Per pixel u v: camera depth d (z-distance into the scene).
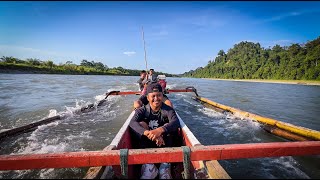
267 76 81.25
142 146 3.20
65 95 13.16
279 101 13.47
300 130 5.15
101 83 26.77
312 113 9.30
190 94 16.41
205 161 2.55
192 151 2.52
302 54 69.12
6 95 12.30
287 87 32.44
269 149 2.68
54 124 6.39
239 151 2.63
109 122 6.80
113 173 2.53
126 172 2.46
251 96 16.28
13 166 2.37
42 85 19.86
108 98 12.03
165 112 3.43
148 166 2.69
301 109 10.37
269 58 87.88
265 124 6.20
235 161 4.04
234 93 18.73
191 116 7.96
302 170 3.66
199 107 9.91
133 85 23.81
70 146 4.74
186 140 3.30
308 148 2.78
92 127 6.21
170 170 2.82
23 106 9.12
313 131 4.87
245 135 5.73
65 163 2.42
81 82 27.09
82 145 4.81
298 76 65.62
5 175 3.25
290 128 5.43
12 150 4.46
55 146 4.72
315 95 18.64
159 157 2.48
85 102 10.56
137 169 3.00
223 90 22.28
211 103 9.75
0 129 5.84
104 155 2.44
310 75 60.44
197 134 5.79
